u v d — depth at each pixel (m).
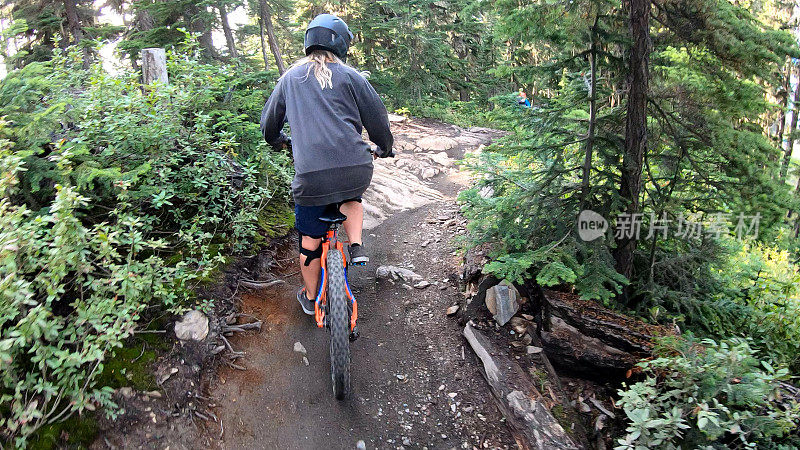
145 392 2.78
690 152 4.09
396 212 6.30
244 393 3.09
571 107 3.99
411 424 3.16
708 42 3.65
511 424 3.15
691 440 2.73
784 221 3.55
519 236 4.07
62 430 2.45
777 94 5.60
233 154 4.38
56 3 13.12
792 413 2.70
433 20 16.05
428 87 15.83
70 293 3.06
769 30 3.68
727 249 4.37
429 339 3.87
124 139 3.77
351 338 3.16
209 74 4.64
